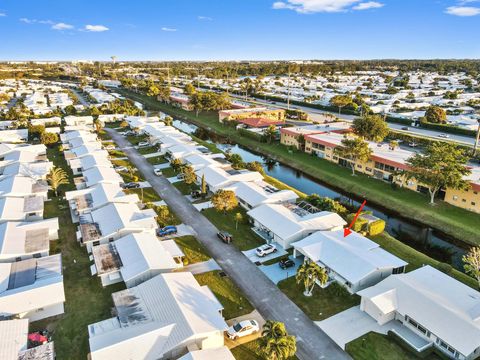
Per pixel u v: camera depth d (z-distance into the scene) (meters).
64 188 68.44
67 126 117.88
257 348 29.97
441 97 192.62
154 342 29.25
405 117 140.38
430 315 32.56
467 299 34.81
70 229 52.72
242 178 67.94
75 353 31.00
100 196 58.75
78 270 42.88
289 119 143.88
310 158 92.88
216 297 38.06
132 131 113.12
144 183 70.88
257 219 52.28
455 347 29.44
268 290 39.75
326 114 145.88
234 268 43.66
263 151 102.50
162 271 40.16
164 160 85.44
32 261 41.84
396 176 72.25
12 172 70.56
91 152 83.56
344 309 36.81
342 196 72.50
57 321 34.62
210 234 51.69
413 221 60.56
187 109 165.62
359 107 159.12
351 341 32.59
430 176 60.41
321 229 49.25
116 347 28.45
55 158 88.12
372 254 42.66
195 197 63.78
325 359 30.70
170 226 51.62
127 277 38.56
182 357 28.06
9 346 29.27
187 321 31.00
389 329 33.97
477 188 58.34
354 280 38.03
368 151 76.44
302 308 37.00
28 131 107.94
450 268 43.16
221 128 130.38
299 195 66.38
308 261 43.59
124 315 32.81
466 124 123.50
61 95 185.25
